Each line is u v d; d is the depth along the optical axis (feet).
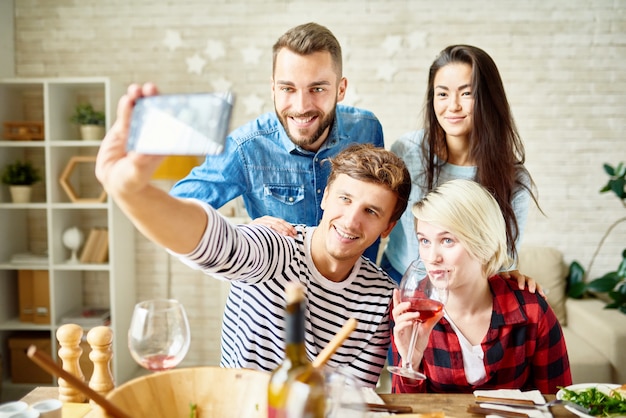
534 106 11.51
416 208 4.47
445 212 4.25
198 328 12.00
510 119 5.90
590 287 10.31
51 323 10.78
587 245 11.73
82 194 11.78
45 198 11.76
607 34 11.33
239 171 6.18
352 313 4.28
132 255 11.68
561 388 3.83
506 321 4.45
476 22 11.39
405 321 3.99
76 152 11.53
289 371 2.34
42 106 11.70
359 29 11.49
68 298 11.34
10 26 11.59
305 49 5.23
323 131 5.68
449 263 4.33
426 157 6.23
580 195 11.66
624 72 11.37
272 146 6.12
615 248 11.69
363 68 11.56
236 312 4.49
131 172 2.45
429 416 3.02
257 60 11.62
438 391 4.57
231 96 2.31
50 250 10.60
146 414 2.86
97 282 11.96
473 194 4.31
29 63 11.75
